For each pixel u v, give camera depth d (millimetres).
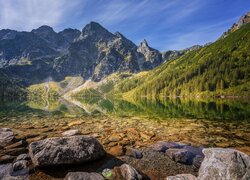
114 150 15266
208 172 9883
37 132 20719
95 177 10812
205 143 17281
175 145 16344
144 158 14078
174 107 66625
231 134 20750
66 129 22359
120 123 27062
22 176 11219
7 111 51000
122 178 11125
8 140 16516
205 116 37406
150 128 23438
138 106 76188
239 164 9430
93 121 29062
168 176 10766
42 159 11930
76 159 12492
